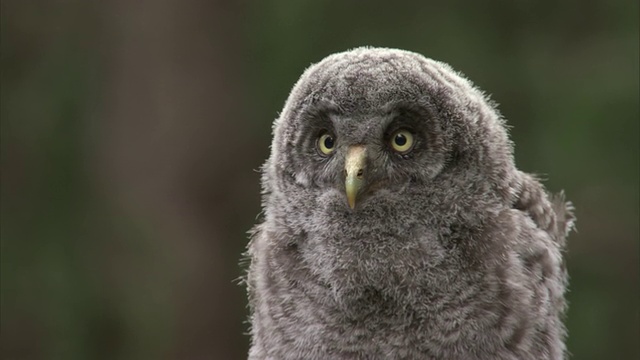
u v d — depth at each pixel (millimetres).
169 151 15664
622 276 15250
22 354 15523
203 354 15180
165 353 14961
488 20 16047
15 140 16203
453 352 7855
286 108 8469
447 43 15781
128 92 15883
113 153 15750
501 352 7801
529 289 7848
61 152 16078
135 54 15945
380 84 7992
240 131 15859
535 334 7855
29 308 15578
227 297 15422
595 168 15148
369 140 8008
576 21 16141
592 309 15227
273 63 15891
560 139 15258
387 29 15891
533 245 7988
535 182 8547
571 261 15289
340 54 8430
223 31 16047
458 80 8305
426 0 16031
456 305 7824
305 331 8102
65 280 15578
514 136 15461
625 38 15898
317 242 8172
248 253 8922
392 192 8008
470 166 7945
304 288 8148
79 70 16250
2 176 16141
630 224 15102
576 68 15711
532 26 16109
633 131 15203
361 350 7988
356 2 15961
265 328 8320
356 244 8055
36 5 16594
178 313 15086
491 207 7965
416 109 7957
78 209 15828
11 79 16531
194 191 15648
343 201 8062
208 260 15398
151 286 15148
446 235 7945
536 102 15555
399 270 7926
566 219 8883
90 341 15320
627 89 15367
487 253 7844
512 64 15789
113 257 15391
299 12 15977
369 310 7973
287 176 8352
